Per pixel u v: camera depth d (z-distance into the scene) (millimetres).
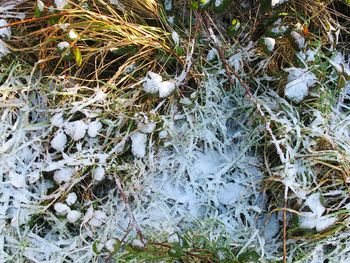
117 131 462
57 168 447
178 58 474
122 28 467
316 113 461
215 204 462
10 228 440
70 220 435
